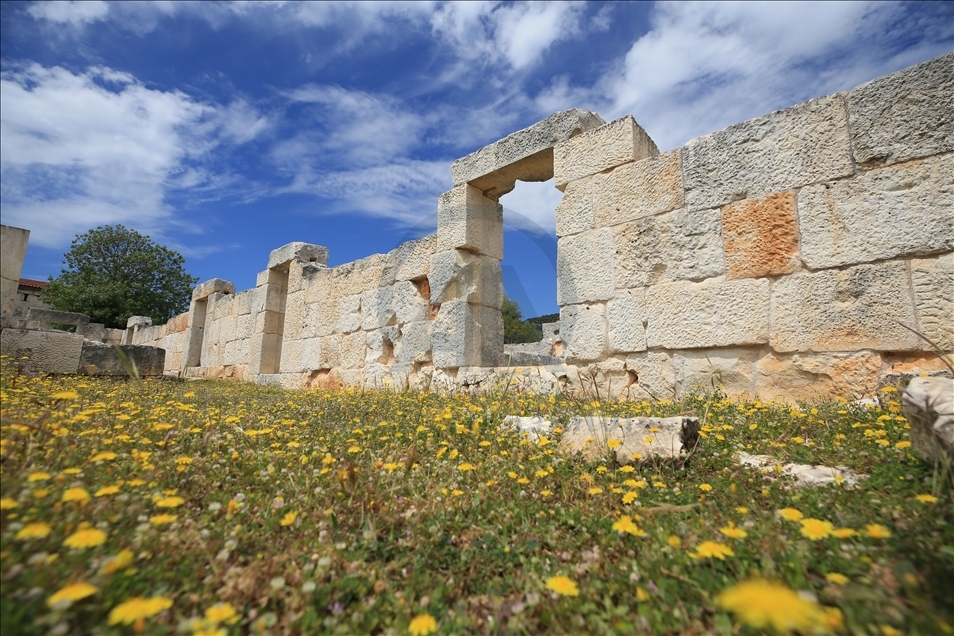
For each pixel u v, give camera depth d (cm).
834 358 402
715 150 479
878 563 146
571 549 182
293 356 988
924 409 217
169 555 159
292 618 136
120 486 193
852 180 408
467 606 152
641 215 518
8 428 226
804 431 317
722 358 459
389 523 198
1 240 725
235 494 221
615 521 192
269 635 132
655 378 493
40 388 489
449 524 201
